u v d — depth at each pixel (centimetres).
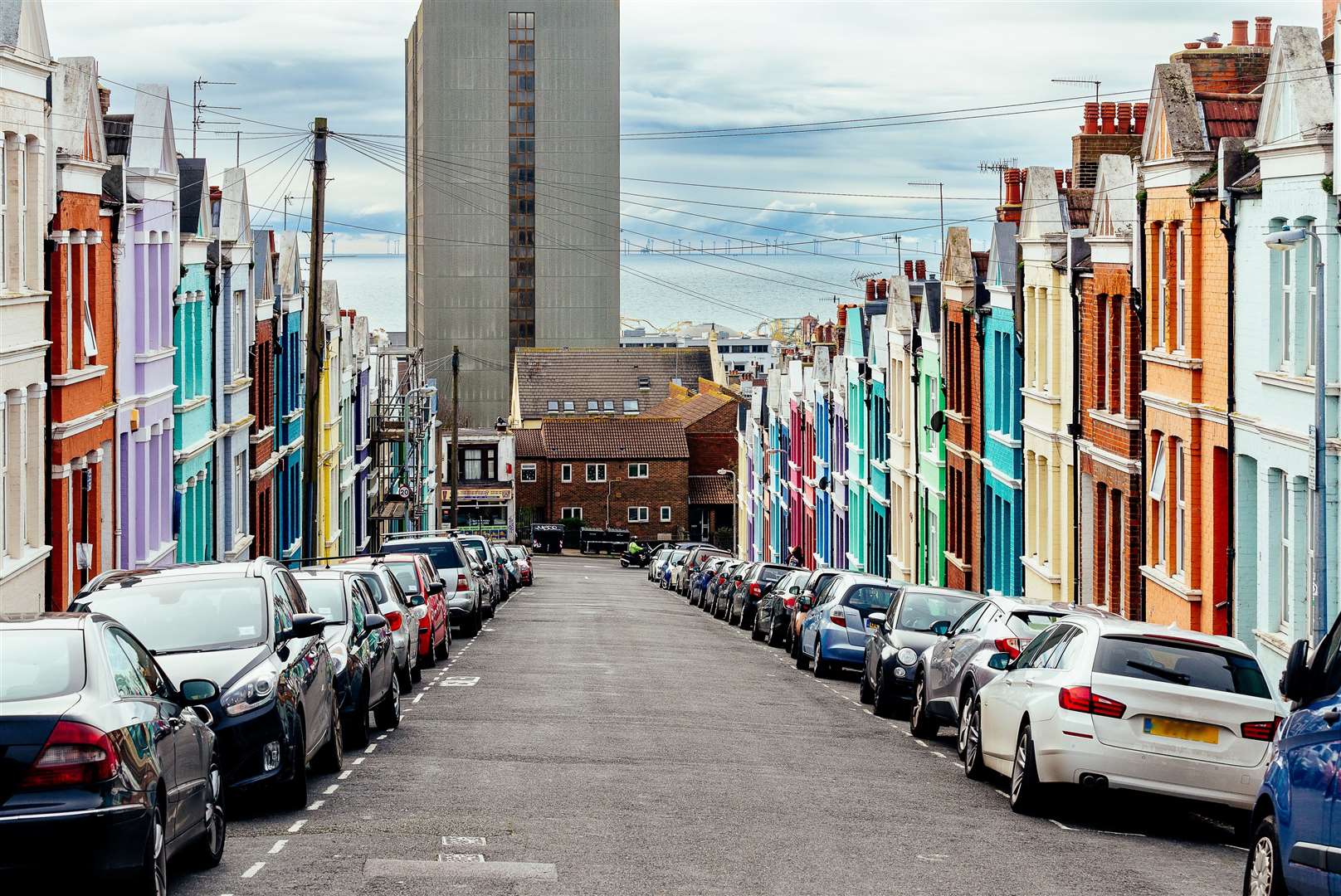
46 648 991
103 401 2833
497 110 18500
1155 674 1409
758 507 8081
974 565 3972
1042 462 3409
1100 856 1283
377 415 6550
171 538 3353
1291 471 2128
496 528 11006
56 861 915
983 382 3888
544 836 1285
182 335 3428
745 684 2780
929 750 1964
